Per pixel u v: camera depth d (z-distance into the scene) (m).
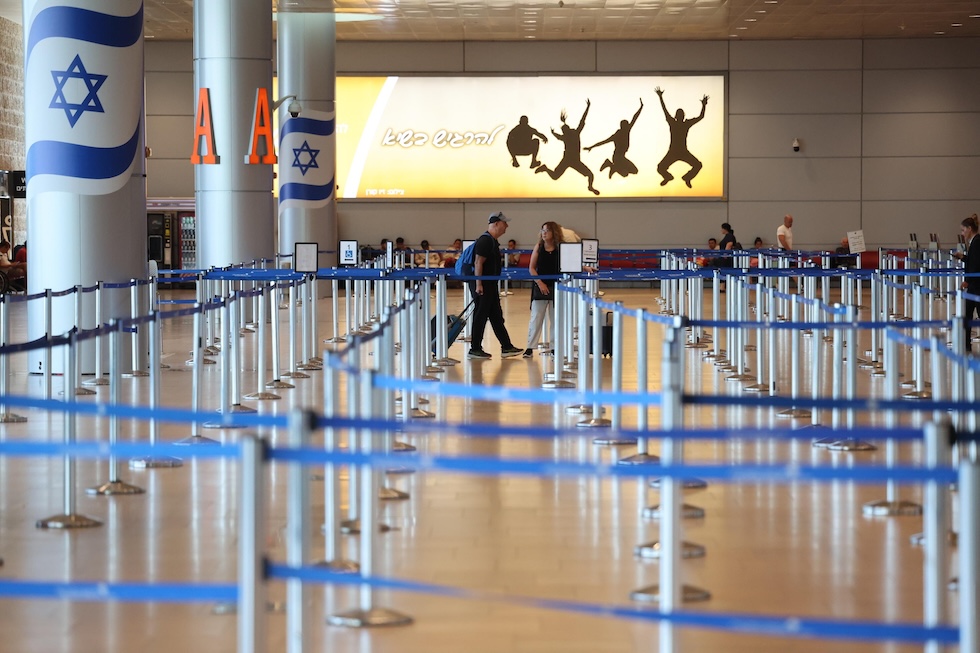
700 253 34.78
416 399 15.95
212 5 30.47
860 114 47.97
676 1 39.53
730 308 23.48
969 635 4.57
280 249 37.44
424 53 47.72
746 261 36.62
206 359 21.16
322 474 11.29
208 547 8.70
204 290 23.41
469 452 12.28
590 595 7.55
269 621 7.06
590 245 22.66
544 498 10.22
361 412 9.73
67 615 7.20
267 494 10.35
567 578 7.92
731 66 47.88
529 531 9.14
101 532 9.15
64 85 18.20
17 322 29.97
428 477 11.05
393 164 48.00
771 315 17.16
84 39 18.16
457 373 19.28
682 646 6.60
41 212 18.55
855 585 7.73
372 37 46.69
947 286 32.84
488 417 14.51
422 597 7.51
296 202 37.00
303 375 18.94
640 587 7.69
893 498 9.74
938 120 47.88
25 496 10.38
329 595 7.56
